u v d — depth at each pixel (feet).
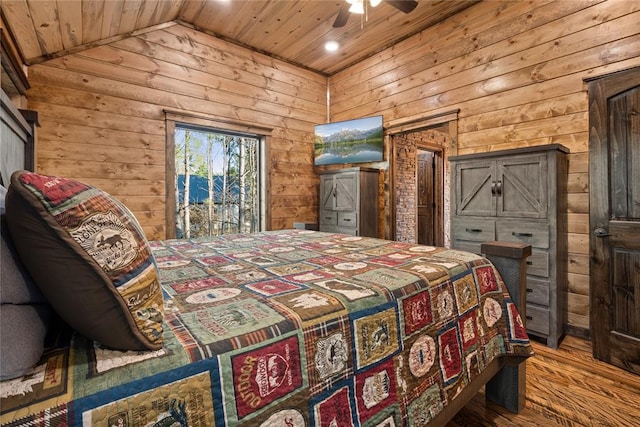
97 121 9.90
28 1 6.45
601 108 7.04
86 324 1.99
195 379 2.08
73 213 1.95
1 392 1.69
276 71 14.28
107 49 10.05
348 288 3.55
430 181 18.71
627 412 5.23
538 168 7.97
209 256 5.57
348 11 8.68
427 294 3.88
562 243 8.11
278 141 14.38
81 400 1.72
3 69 7.20
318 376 2.68
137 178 10.61
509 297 5.15
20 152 6.90
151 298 2.31
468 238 9.37
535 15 9.17
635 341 6.45
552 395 5.71
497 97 10.06
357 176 13.19
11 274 1.91
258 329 2.51
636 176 6.51
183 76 11.59
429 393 3.59
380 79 13.88
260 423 2.28
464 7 10.78
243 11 10.89
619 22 7.64
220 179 21.71
